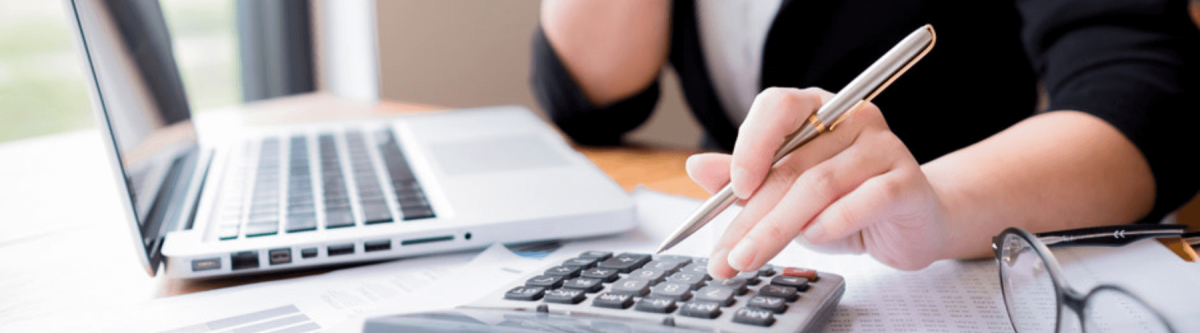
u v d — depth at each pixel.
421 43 1.64
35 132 1.40
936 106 0.86
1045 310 0.34
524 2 1.76
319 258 0.49
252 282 0.49
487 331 0.35
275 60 1.59
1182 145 0.56
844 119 0.42
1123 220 0.53
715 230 0.56
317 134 0.85
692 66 1.01
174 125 0.69
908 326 0.39
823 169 0.41
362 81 1.62
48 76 1.39
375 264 0.51
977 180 0.49
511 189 0.59
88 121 1.41
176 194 0.60
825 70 0.86
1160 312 0.31
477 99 1.74
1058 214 0.50
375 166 0.69
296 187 0.62
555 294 0.40
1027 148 0.53
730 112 1.00
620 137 0.98
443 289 0.45
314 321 0.41
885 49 0.85
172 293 0.47
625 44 0.94
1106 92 0.59
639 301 0.38
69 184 0.77
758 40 0.91
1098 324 0.32
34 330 0.41
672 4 1.00
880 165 0.41
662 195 0.67
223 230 0.51
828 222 0.40
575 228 0.54
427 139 0.80
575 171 0.65
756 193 0.42
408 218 0.53
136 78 0.61
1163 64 0.61
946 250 0.46
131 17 0.66
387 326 0.36
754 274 0.43
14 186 0.77
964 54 0.85
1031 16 0.73
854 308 0.42
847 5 0.86
